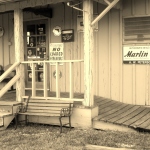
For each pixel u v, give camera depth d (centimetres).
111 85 835
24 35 978
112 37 827
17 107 697
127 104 805
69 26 890
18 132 643
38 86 962
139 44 791
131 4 797
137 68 797
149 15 776
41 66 955
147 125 600
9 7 764
